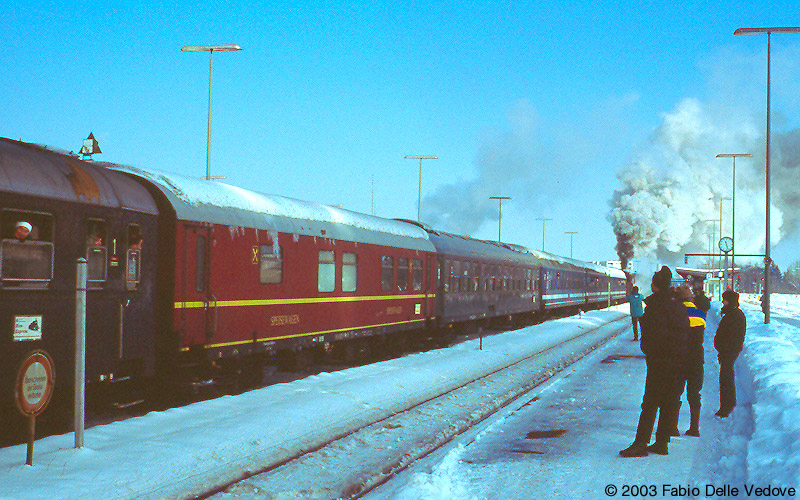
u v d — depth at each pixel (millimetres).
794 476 6418
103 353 9945
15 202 8500
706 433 9891
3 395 8344
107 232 10016
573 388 14531
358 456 8711
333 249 17000
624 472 7652
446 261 24719
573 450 8805
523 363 19719
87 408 10492
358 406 11859
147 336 10906
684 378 9602
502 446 9117
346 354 18422
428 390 14203
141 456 7840
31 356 7406
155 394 11758
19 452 8062
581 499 6652
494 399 13336
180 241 11500
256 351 13812
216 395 13047
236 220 13109
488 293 29938
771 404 10648
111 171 10680
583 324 39000
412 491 6766
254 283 13695
